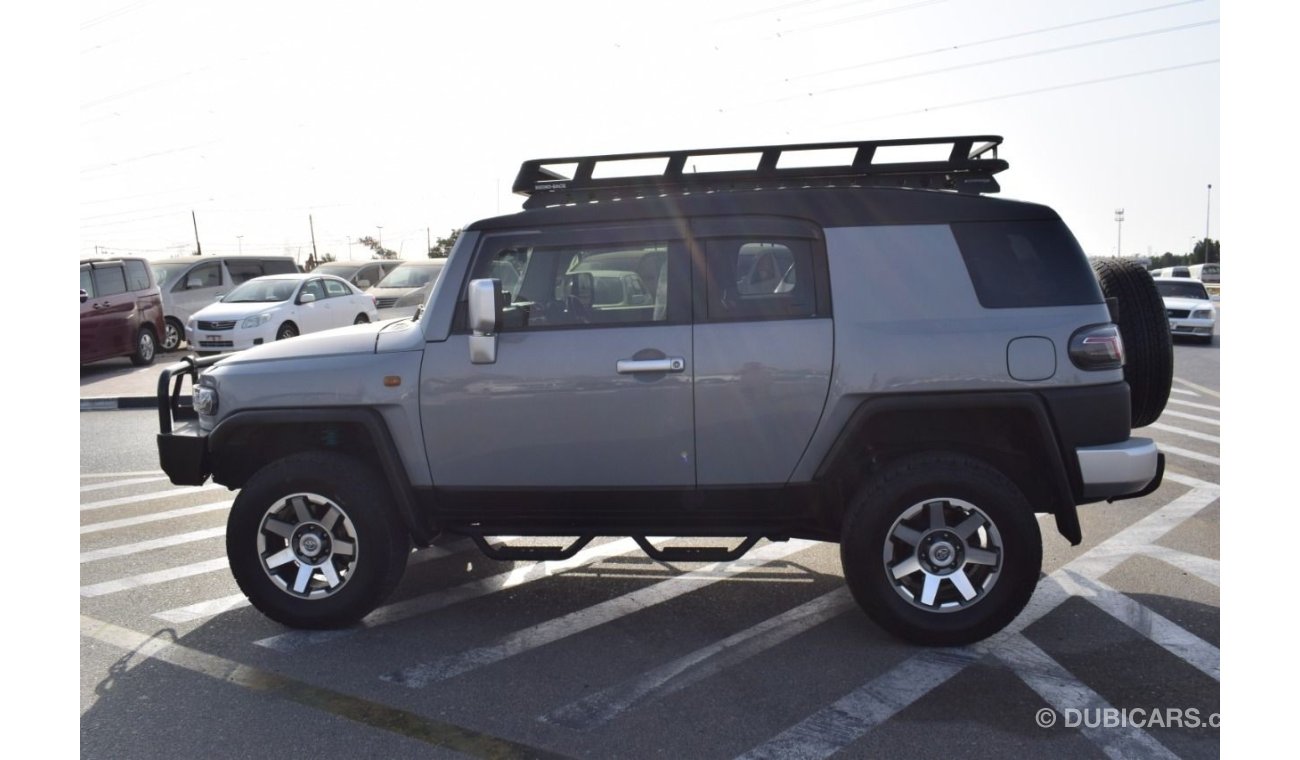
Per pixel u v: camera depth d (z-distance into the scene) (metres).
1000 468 4.52
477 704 3.83
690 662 4.23
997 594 4.21
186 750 3.46
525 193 4.99
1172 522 6.37
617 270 4.54
